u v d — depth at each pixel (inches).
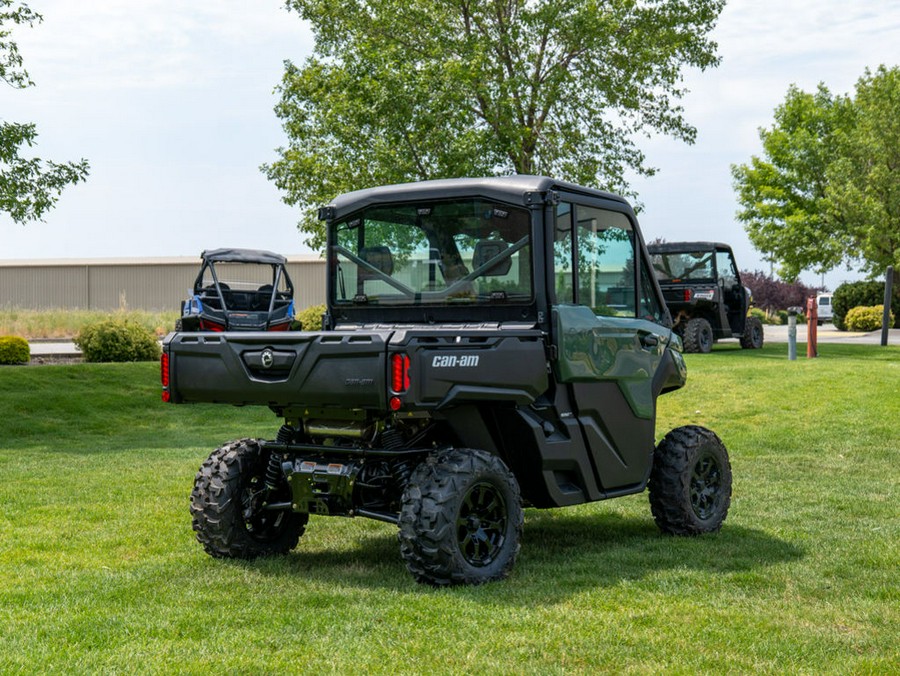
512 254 227.0
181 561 233.0
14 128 641.0
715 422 513.3
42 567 229.1
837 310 1594.5
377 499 222.7
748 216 1647.4
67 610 190.4
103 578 216.1
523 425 221.3
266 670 155.7
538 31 873.5
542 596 198.2
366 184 850.1
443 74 822.5
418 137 823.7
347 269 248.7
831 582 212.8
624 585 207.9
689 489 262.2
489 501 213.9
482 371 204.1
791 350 780.0
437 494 200.5
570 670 156.4
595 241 241.8
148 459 428.1
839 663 160.1
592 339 234.5
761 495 330.3
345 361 197.8
